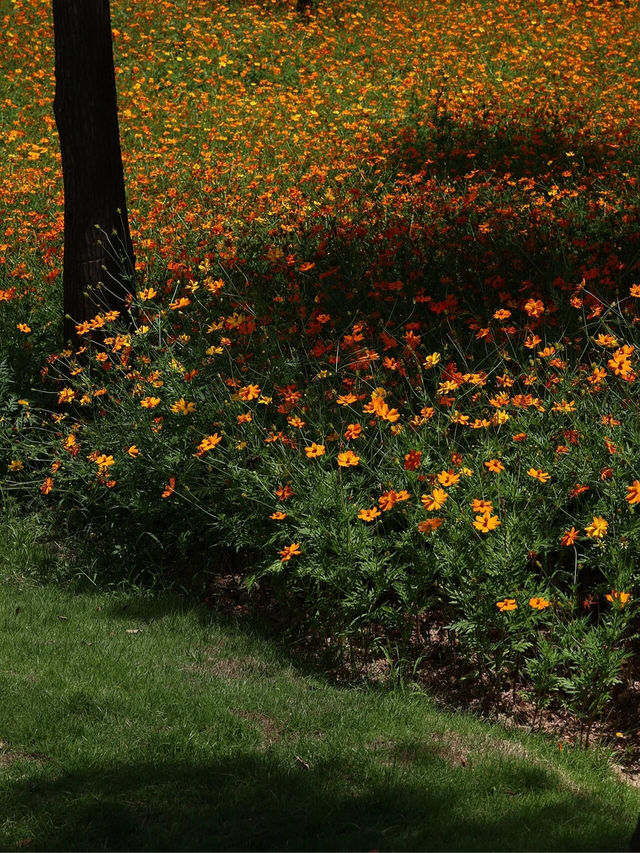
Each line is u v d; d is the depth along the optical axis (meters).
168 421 6.75
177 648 5.59
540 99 17.36
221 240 10.89
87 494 6.91
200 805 4.00
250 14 23.23
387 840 3.78
